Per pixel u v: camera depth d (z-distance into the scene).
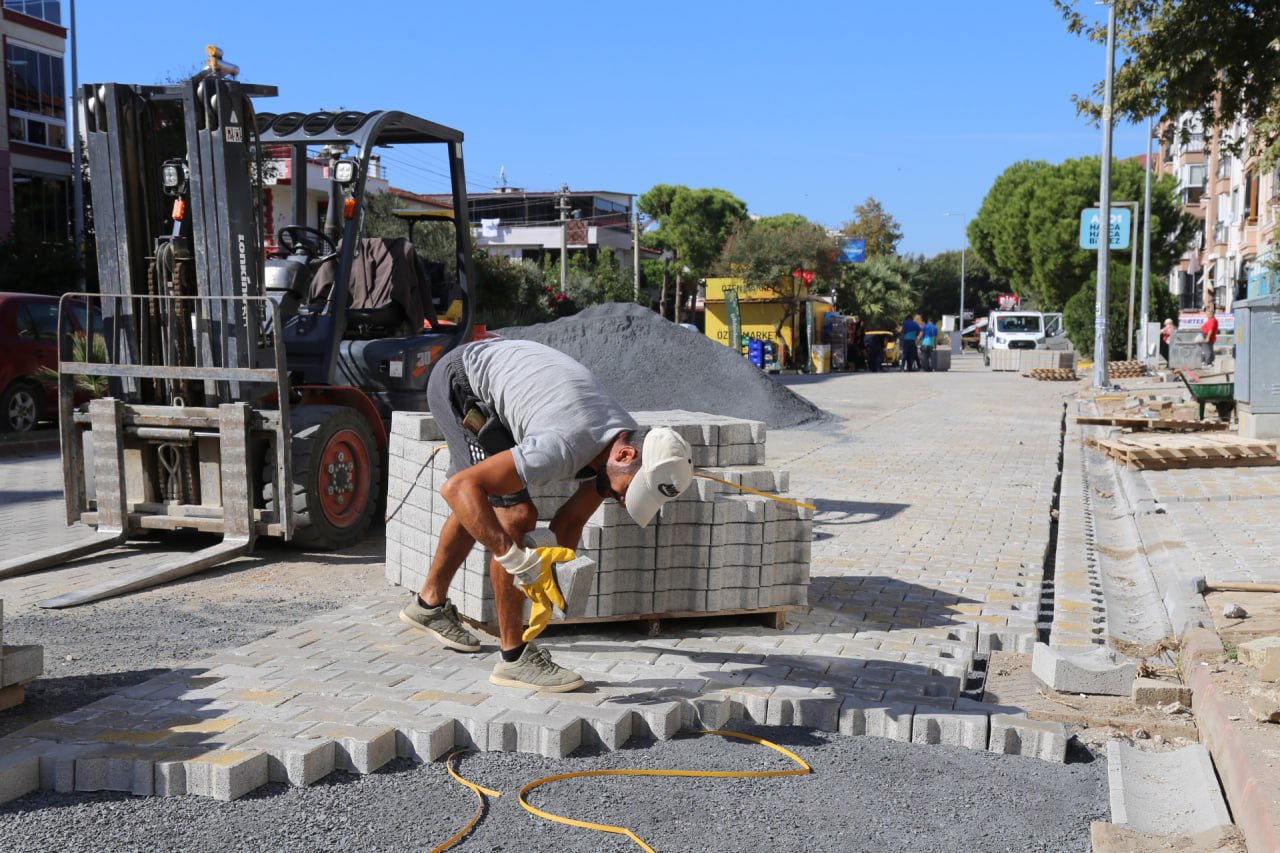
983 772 4.21
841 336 41.84
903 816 3.78
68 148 33.81
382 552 7.84
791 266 38.88
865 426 17.83
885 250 91.00
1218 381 18.47
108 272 7.75
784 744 4.43
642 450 4.25
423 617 5.15
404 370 8.88
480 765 4.09
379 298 9.06
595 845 3.49
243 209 7.49
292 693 4.51
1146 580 7.63
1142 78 17.62
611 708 4.42
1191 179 60.22
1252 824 3.41
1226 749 4.07
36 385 14.96
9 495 10.62
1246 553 8.07
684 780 4.02
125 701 4.40
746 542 5.69
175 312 7.60
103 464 7.61
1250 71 17.11
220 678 4.71
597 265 52.91
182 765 3.76
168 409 7.51
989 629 5.93
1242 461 13.00
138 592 6.59
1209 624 5.88
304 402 8.23
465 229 9.66
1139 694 4.95
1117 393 24.67
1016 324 48.22
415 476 5.91
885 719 4.54
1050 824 3.76
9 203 31.42
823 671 5.10
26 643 5.46
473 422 4.67
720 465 6.08
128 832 3.48
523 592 4.54
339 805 3.71
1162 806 3.92
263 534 7.48
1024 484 11.56
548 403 4.35
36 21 32.28
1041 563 7.75
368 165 8.39
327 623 5.66
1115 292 39.53
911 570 7.43
